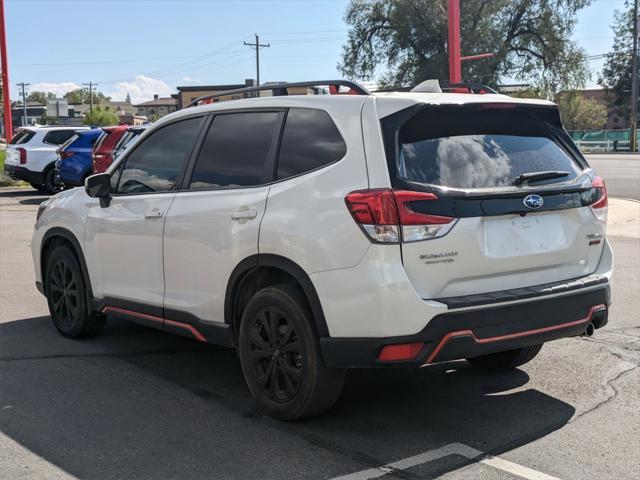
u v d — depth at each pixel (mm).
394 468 3646
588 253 4516
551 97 49688
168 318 4984
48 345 5926
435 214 3785
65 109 43844
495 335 3910
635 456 3793
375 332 3748
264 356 4281
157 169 5215
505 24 48000
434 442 3988
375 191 3756
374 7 49375
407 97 4023
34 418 4320
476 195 3904
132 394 4754
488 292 4000
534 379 5090
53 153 19828
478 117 4227
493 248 3996
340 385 4094
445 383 5023
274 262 4133
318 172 4066
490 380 5082
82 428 4168
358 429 4172
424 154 3934
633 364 5402
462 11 46406
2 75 24359
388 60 50250
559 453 3836
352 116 4031
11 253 10461
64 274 6090
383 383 5031
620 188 20656
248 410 4473
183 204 4828
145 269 5148
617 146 52688
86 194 5898
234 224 4391
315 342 4004
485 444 3959
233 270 4406
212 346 5949
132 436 4055
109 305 5570
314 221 3939
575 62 48062
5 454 3809
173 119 5199
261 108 4590
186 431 4129
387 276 3707
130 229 5238
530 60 49156
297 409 4129
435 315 3723
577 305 4246
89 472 3600
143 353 5723
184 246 4766
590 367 5344
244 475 3568
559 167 4422
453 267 3850
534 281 4223
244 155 4582
